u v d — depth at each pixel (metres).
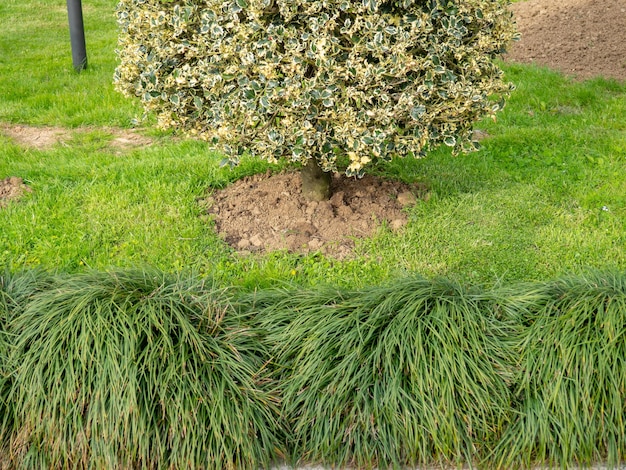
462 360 3.17
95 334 3.18
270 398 3.22
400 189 5.37
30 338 3.30
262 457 3.09
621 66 8.30
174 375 3.12
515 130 6.54
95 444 3.04
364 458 3.12
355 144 4.04
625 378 3.08
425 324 3.29
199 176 5.54
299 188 5.29
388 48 3.90
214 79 4.10
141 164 5.77
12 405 3.18
